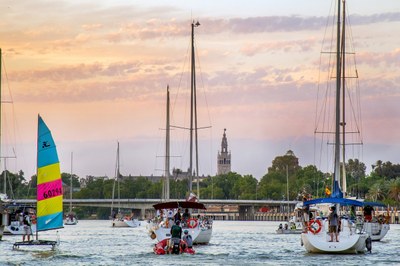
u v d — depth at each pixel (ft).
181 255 385.91
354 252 372.38
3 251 400.06
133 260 357.61
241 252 410.31
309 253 377.71
